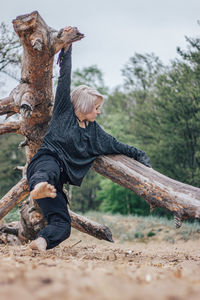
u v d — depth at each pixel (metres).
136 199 22.31
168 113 19.39
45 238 3.73
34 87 4.94
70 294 1.60
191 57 18.47
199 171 17.55
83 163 4.25
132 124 23.31
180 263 4.43
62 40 4.25
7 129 5.58
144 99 23.72
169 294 1.66
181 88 18.80
